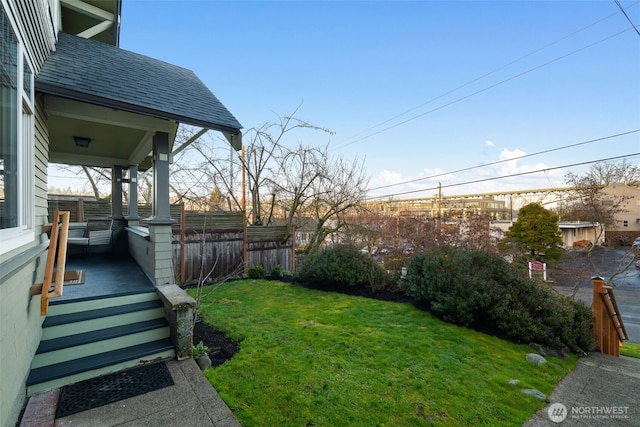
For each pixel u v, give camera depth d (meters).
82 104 3.61
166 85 4.52
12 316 2.01
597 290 4.34
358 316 4.64
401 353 3.38
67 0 5.18
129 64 4.66
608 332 4.30
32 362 2.58
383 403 2.46
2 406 1.80
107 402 2.34
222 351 3.31
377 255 11.63
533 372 3.18
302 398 2.47
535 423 2.35
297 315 4.65
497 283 4.51
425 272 5.18
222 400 2.41
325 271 6.43
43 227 3.16
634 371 3.37
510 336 4.00
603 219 11.15
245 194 11.41
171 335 3.22
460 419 2.31
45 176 3.49
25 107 2.44
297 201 10.90
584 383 3.06
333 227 11.66
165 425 2.11
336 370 2.96
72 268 4.97
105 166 6.80
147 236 4.39
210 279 7.29
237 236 8.32
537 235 15.46
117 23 5.92
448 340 3.80
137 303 3.54
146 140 4.72
